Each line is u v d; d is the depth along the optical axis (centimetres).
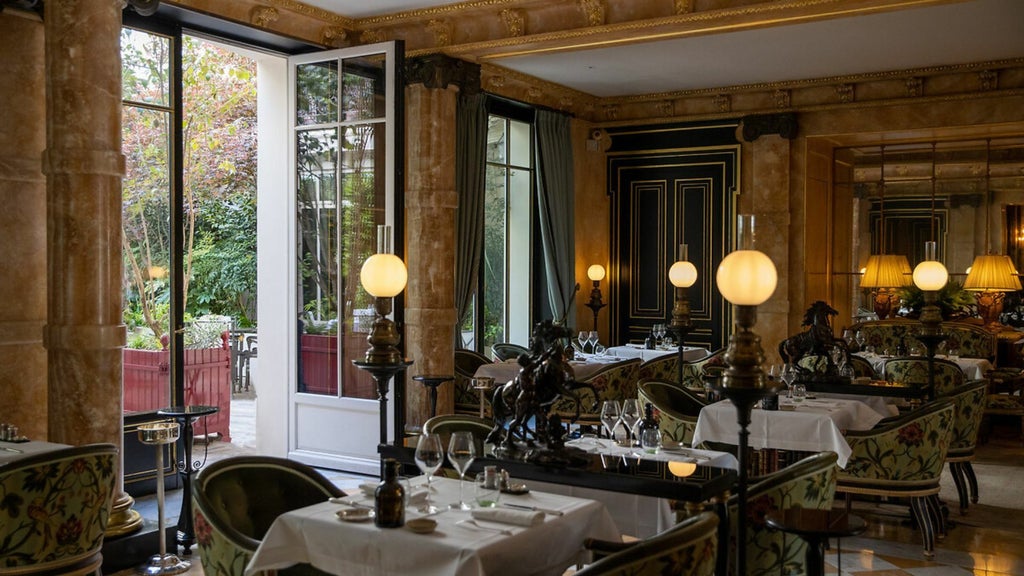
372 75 696
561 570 311
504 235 997
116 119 484
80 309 475
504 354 905
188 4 622
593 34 667
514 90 956
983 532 563
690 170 1045
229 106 1396
